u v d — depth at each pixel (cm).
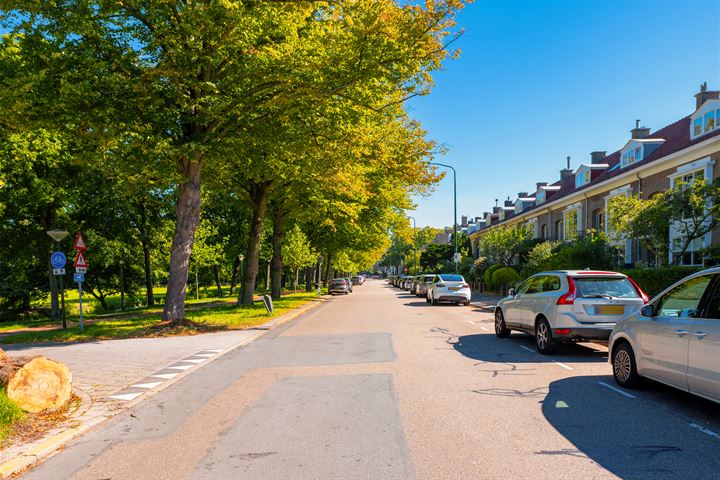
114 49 1268
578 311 892
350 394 650
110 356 1004
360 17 1267
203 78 1409
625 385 672
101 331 1430
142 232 3005
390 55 1291
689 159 2198
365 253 4969
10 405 548
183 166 1480
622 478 378
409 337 1206
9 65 1603
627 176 2655
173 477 398
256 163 1545
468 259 4581
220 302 3148
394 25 1252
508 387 681
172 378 786
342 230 3491
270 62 1316
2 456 449
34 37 1234
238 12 1189
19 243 2436
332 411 573
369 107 1428
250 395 662
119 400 654
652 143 2667
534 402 602
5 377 583
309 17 1503
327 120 1407
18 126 1266
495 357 920
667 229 1730
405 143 1753
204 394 678
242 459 432
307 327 1479
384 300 3030
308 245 3931
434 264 7019
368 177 2155
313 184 1855
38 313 3472
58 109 1205
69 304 3709
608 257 1981
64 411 604
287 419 547
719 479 373
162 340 1243
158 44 1273
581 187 3397
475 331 1329
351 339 1184
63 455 461
